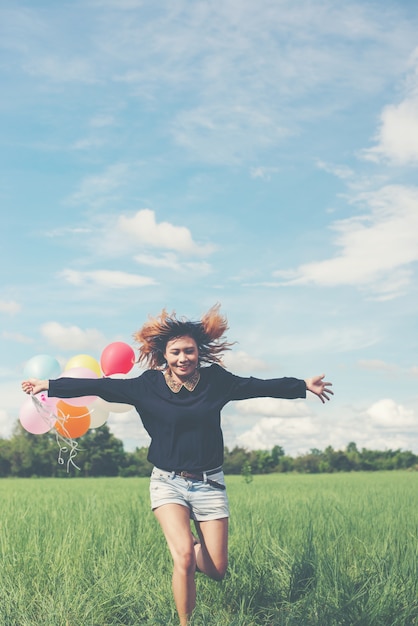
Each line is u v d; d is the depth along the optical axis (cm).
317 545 738
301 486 3183
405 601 523
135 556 679
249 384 498
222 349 516
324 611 512
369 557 666
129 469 7731
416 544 701
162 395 486
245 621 504
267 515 1094
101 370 613
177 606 450
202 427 482
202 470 482
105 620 533
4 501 1756
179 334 499
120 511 1156
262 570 622
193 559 448
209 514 481
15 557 684
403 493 2103
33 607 547
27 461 7769
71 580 598
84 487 3478
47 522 966
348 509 1262
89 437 7706
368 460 9694
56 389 490
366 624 493
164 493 478
